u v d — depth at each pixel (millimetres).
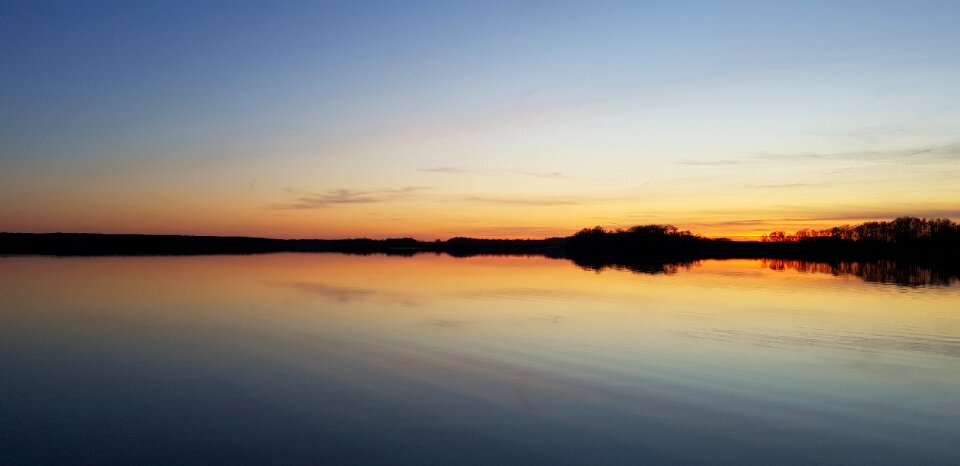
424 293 36000
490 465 10578
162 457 10922
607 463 10672
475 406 13609
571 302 31422
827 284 42688
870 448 11383
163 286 39594
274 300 32156
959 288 39250
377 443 11508
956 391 14836
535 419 12797
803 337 21469
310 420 12727
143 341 20781
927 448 11398
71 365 17422
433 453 11070
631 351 19047
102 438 11797
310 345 20016
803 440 11742
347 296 34250
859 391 14836
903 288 39406
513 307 29359
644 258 100938
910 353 18938
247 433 12016
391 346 19812
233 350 19312
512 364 17359
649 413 13188
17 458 10891
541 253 137000
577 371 16594
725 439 11750
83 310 28266
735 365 17297
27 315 26688
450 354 18625
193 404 13805
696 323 24438
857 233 121188
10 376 16234
